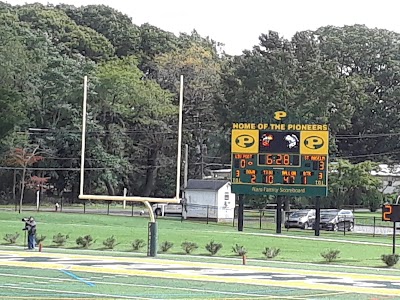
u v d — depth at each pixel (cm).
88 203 7850
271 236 4650
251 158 4912
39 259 2852
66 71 7831
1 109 7262
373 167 7981
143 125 8069
